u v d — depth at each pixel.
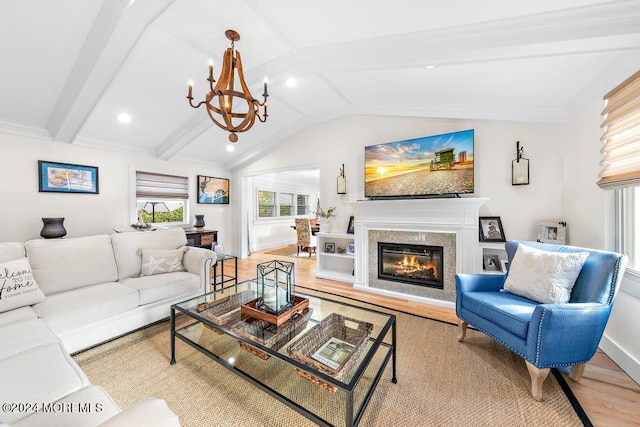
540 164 2.77
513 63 2.06
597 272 1.61
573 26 1.63
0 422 0.57
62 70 2.37
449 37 1.96
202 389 1.59
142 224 3.94
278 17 1.93
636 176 1.57
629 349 1.71
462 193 2.98
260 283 1.95
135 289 2.25
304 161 4.45
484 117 2.90
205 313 1.84
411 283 3.18
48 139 3.19
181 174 4.73
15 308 1.79
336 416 1.36
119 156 3.86
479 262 2.80
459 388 1.58
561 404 1.45
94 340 1.97
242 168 5.48
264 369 1.73
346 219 4.03
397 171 3.38
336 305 2.04
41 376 1.07
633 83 1.62
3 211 2.90
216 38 2.19
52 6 1.79
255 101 1.88
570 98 2.41
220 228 5.50
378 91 3.10
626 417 1.35
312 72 2.52
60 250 2.22
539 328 1.45
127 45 2.00
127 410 0.67
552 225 2.62
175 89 2.88
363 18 1.90
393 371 1.63
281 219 7.39
